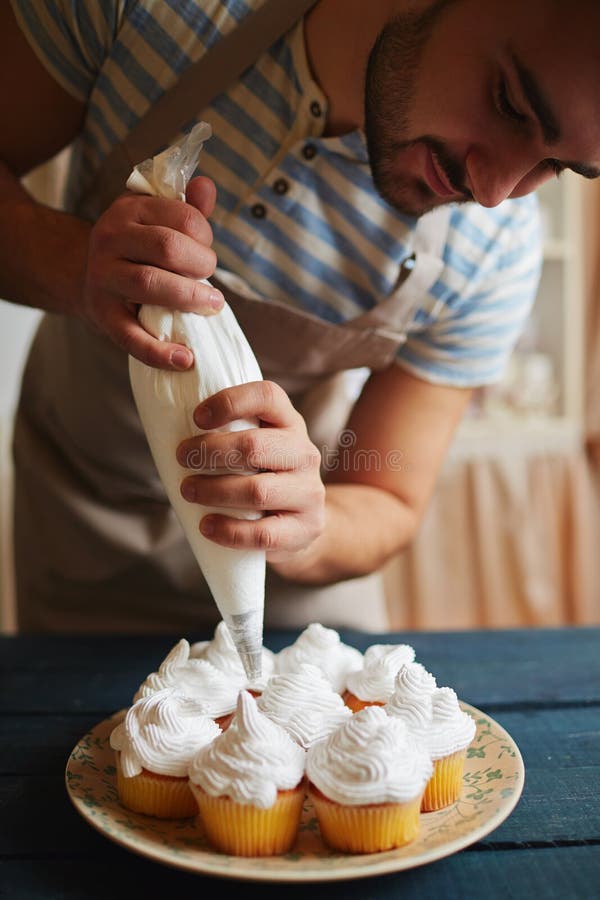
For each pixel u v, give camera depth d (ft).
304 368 3.73
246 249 3.43
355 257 3.47
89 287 2.60
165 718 2.44
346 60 3.02
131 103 3.31
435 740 2.41
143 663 3.66
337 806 2.19
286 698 2.60
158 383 2.45
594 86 2.31
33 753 2.89
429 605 7.45
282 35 3.14
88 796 2.42
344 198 3.33
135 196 2.59
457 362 3.86
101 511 4.23
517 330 3.92
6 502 6.73
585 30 2.28
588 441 7.70
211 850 2.24
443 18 2.58
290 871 2.06
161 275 2.44
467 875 2.26
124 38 3.19
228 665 2.92
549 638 3.93
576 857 2.33
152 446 2.52
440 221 3.44
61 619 4.58
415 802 2.22
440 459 4.02
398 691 2.56
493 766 2.58
